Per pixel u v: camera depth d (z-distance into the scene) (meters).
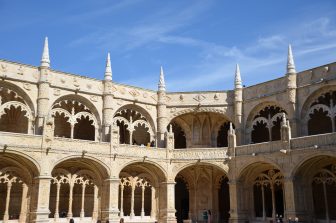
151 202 45.38
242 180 42.25
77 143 38.38
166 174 43.88
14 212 39.22
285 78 43.03
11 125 43.28
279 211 46.56
